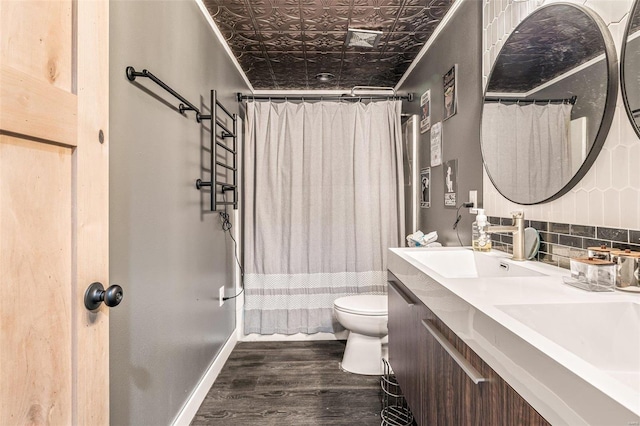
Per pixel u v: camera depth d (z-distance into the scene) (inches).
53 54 25.7
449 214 83.1
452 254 63.5
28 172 23.5
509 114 57.1
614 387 17.9
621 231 38.0
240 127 113.1
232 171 104.0
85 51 28.9
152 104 52.4
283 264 111.0
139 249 48.6
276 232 110.0
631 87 36.0
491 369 29.0
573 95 43.8
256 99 115.2
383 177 111.7
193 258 69.9
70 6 27.6
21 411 22.5
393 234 111.3
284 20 83.8
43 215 24.7
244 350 102.4
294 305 110.2
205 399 76.0
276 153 109.8
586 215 42.9
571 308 32.4
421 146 103.4
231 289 101.3
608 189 39.6
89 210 29.2
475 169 70.1
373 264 111.8
